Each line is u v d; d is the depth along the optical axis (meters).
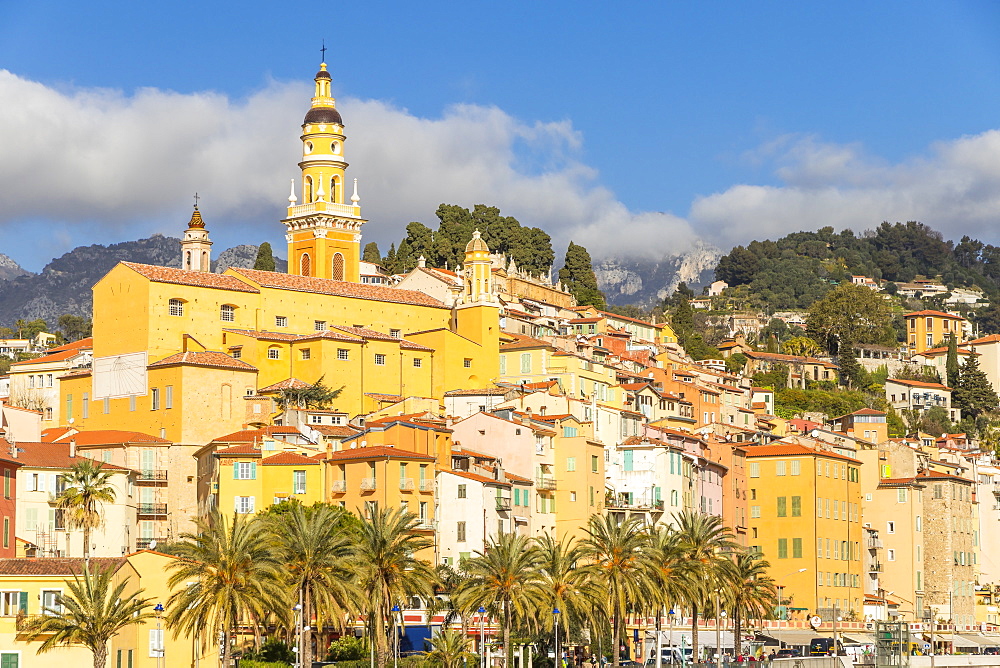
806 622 193.00
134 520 171.25
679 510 188.38
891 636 180.12
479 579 133.88
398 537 134.00
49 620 115.75
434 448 162.50
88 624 115.81
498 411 177.62
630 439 190.25
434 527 158.12
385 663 130.12
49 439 184.75
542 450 175.50
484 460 170.75
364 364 197.88
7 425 181.25
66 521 155.88
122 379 190.75
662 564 147.00
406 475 155.88
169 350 191.38
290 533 126.94
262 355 194.62
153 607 126.44
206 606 120.25
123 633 125.12
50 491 156.62
